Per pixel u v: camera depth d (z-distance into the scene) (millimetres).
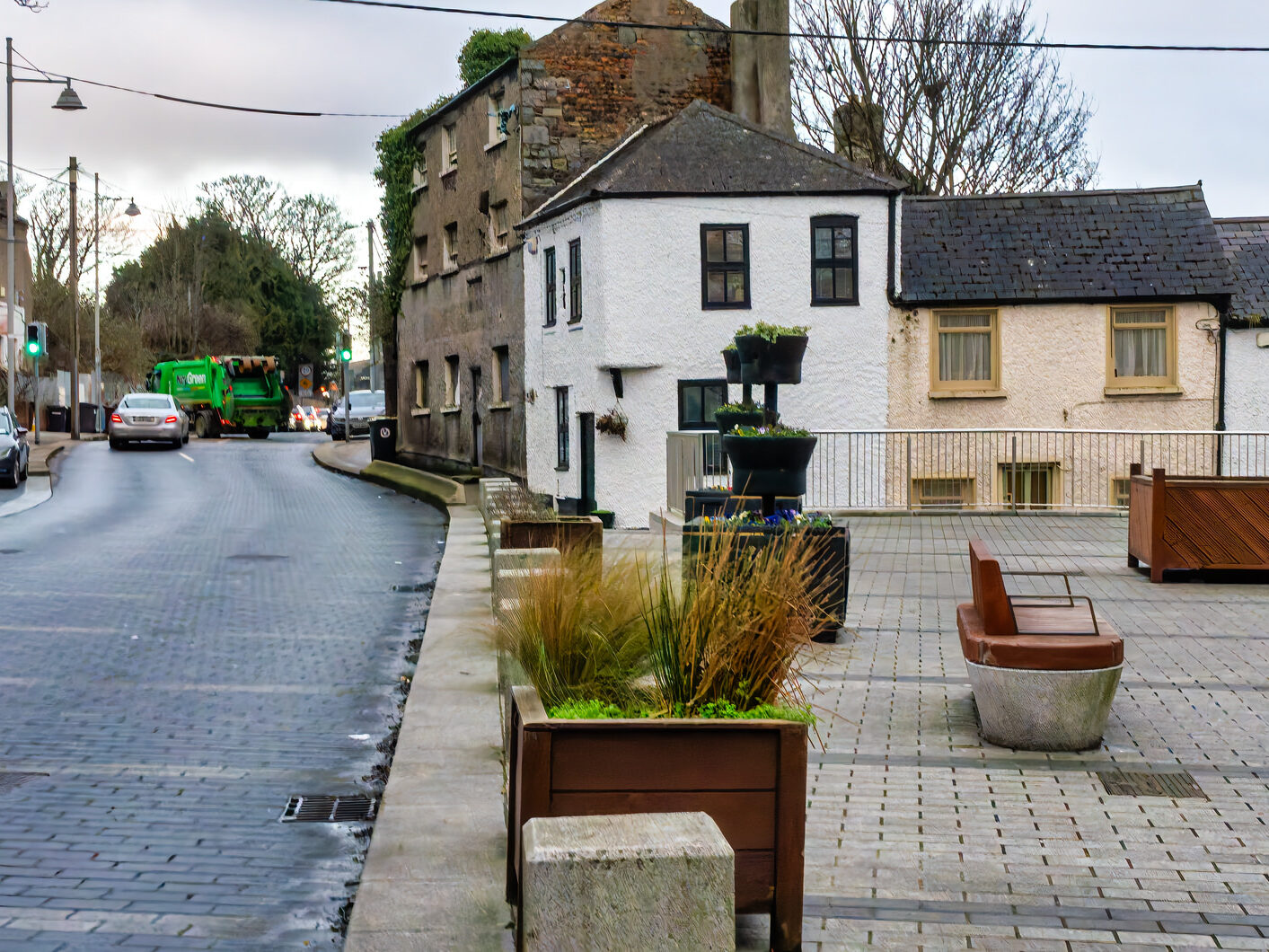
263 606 12289
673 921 3389
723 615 5105
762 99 26203
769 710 4863
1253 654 9359
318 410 73312
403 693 8773
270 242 85938
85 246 70000
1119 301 21594
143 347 73000
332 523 20531
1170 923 4574
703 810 4168
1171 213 22625
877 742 7039
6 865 5348
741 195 21781
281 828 5953
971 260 22141
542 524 11648
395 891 4938
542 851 3371
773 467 10312
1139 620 10805
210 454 37250
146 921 4809
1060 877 5035
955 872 5086
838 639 10031
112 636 10570
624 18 25938
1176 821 5699
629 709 5043
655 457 21906
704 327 21859
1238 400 21594
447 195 30172
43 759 6980
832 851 5324
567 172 25594
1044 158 33344
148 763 6961
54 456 34500
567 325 23469
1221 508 12867
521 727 4219
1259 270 22188
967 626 7281
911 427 21875
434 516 21844
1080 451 21188
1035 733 6836
